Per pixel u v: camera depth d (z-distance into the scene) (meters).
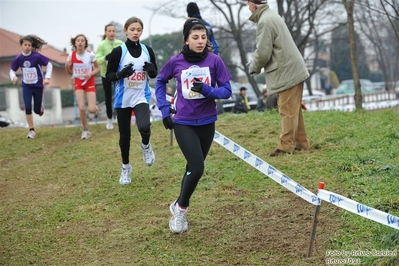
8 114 31.84
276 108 13.73
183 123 5.93
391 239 5.24
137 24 7.65
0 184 9.09
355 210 4.98
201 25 5.85
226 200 7.03
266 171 5.89
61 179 8.98
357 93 14.00
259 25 8.66
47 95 33.47
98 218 6.94
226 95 5.82
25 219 7.18
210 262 5.45
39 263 5.79
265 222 6.23
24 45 12.42
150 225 6.50
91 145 11.23
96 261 5.71
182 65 5.91
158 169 8.84
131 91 7.73
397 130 9.27
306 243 5.62
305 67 8.69
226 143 6.20
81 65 11.95
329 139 9.38
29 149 11.69
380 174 7.17
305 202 6.65
